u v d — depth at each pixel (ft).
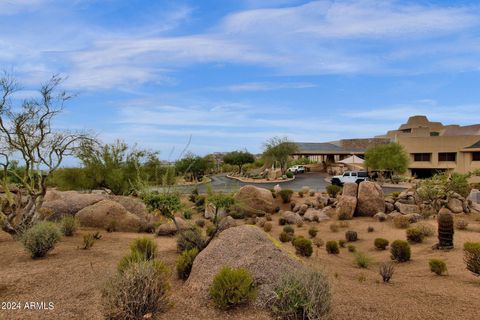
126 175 77.97
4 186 33.83
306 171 221.66
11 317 14.17
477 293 20.18
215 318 14.48
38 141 34.24
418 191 63.16
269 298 15.53
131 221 45.27
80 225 43.45
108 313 13.61
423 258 33.22
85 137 37.01
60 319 13.97
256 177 169.58
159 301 14.85
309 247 33.60
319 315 14.24
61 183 78.79
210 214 54.44
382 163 143.43
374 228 53.06
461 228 45.39
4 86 32.53
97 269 21.53
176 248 30.27
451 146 160.97
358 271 28.22
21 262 23.76
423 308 17.33
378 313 16.31
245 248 19.61
